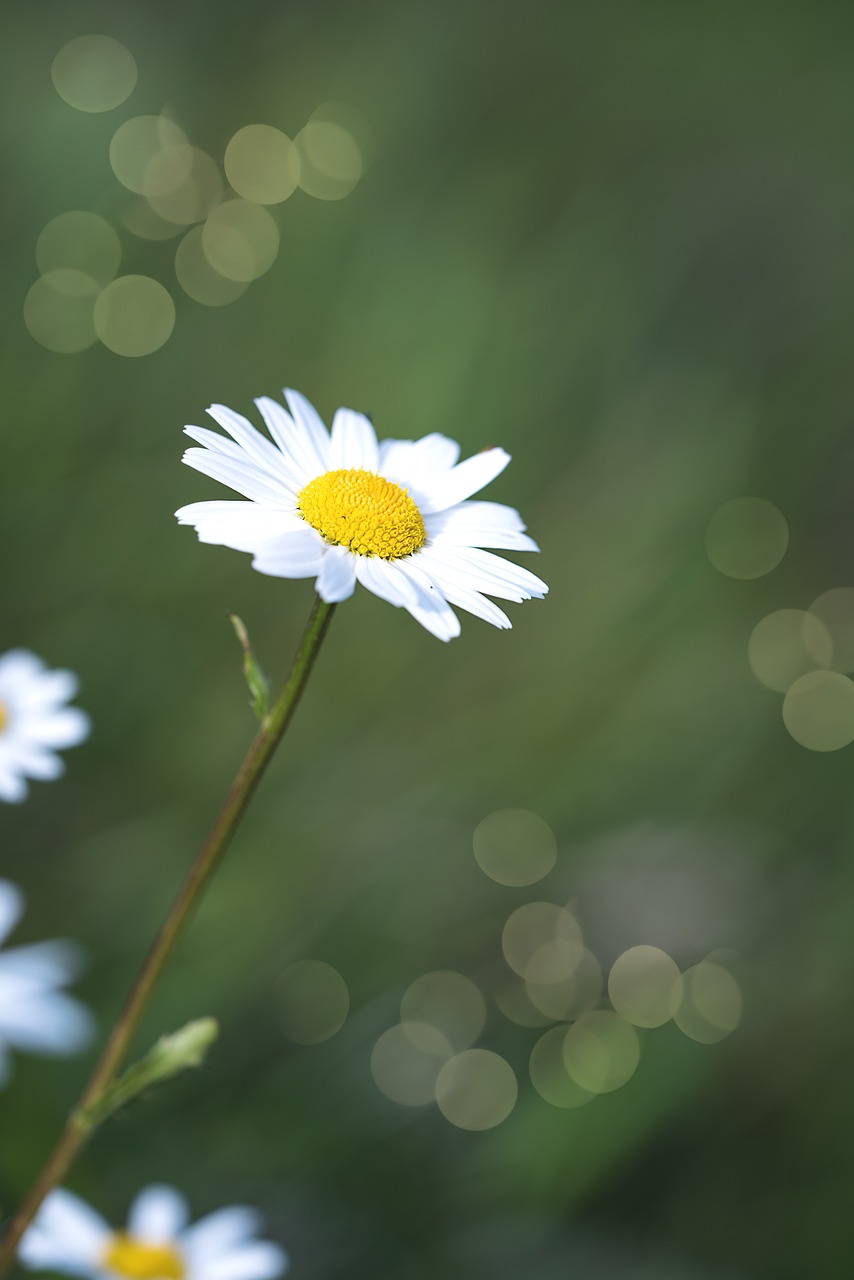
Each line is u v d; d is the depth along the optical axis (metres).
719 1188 0.60
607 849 0.79
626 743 0.82
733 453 0.97
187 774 0.74
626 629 0.87
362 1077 0.65
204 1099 0.60
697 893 0.77
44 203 1.04
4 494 0.80
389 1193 0.59
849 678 0.90
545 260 1.03
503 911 0.76
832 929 0.73
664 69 1.23
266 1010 0.65
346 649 0.83
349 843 0.74
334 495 0.45
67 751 0.71
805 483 1.01
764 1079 0.66
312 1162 0.59
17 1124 0.56
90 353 0.92
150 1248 0.51
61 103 1.10
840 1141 0.61
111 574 0.80
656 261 1.09
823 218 1.13
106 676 0.75
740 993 0.71
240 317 1.00
